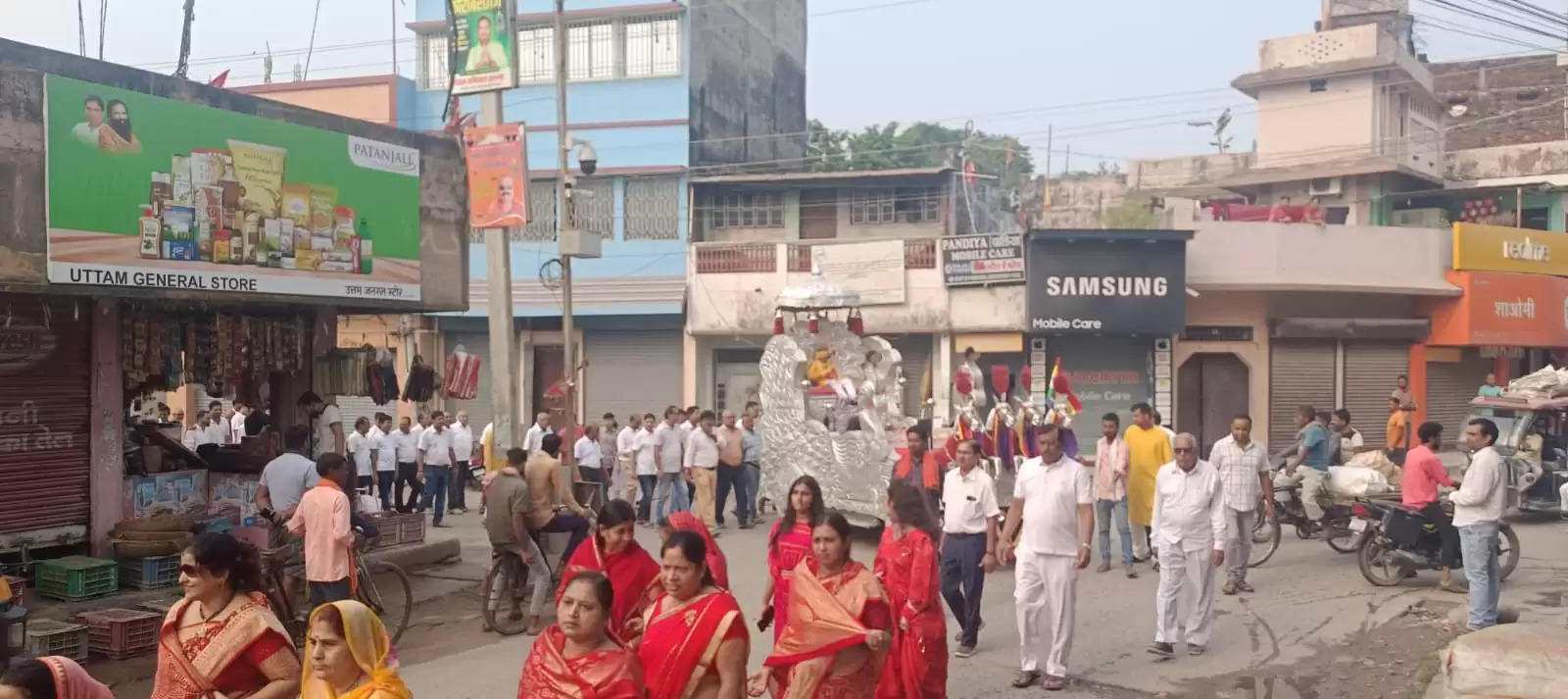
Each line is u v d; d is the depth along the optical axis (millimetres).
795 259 23891
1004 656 8484
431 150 11852
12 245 7988
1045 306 22047
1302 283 22453
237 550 4320
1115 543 13914
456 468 17938
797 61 32500
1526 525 15055
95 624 8531
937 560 6031
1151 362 22797
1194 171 30750
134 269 8750
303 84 26516
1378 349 23891
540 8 25531
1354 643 8852
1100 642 8883
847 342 14727
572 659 3928
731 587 11344
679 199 24781
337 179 10562
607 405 25453
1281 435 23203
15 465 9539
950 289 22953
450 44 12289
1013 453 12414
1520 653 5441
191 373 11195
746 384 25109
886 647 5152
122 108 8711
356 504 11938
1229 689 7613
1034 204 32062
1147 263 22047
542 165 25391
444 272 11984
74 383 10016
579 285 24906
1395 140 26375
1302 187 27078
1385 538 10938
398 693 3975
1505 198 27516
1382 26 28219
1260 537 13289
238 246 9586
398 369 25875
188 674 4184
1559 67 30391
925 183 24375
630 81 25078
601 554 5957
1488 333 23609
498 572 9445
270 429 12359
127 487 10383
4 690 3643
